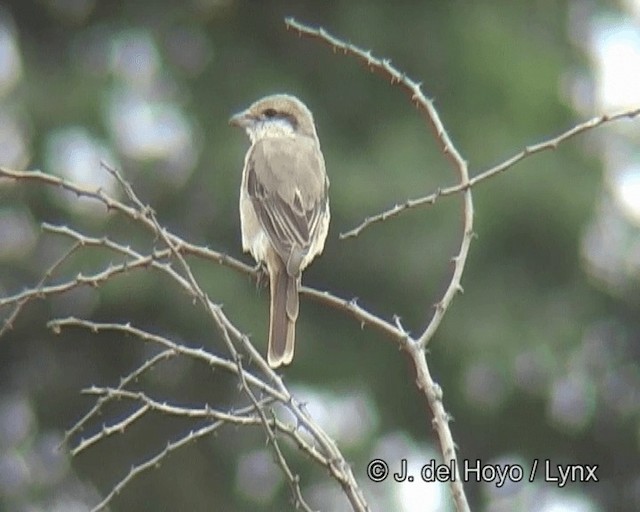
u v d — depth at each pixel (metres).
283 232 9.38
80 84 18.19
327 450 6.84
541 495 18.33
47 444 18.47
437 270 17.06
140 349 18.11
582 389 18.50
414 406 18.06
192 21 18.94
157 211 17.84
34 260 17.70
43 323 17.97
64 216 17.77
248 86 18.44
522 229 17.44
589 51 18.92
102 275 7.37
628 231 18.17
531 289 17.67
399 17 18.33
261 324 16.88
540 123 17.92
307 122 10.65
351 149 17.92
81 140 18.00
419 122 18.17
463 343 17.31
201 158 17.84
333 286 17.48
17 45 18.81
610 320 18.55
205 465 17.89
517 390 17.89
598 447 18.69
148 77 18.67
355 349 17.92
